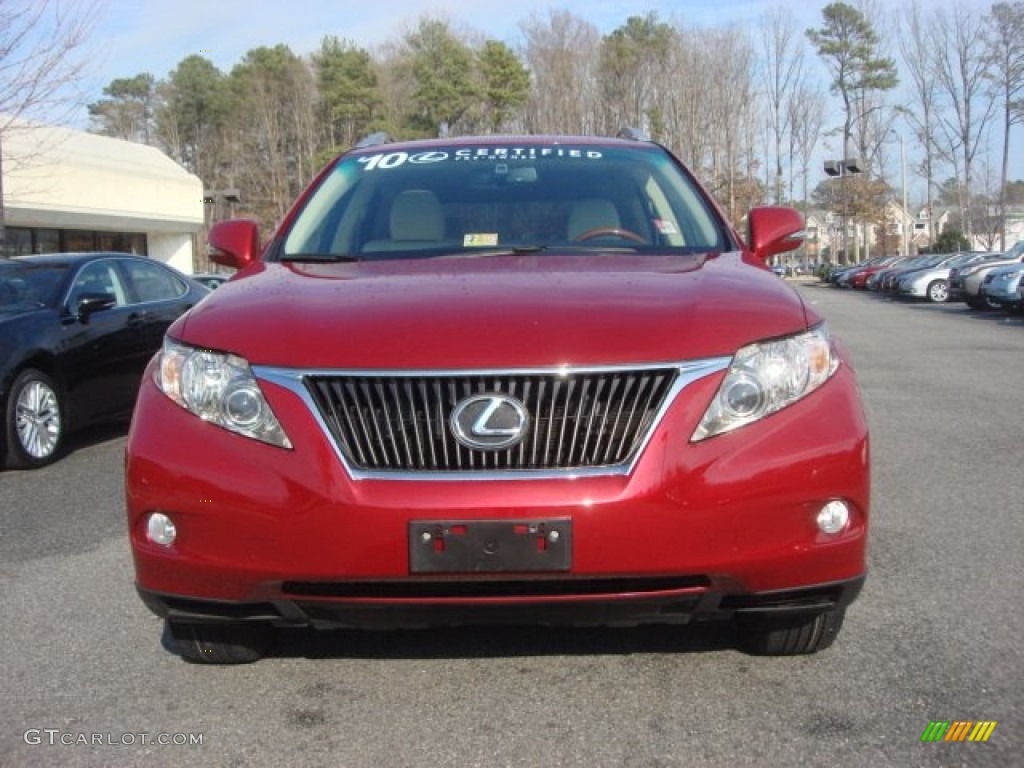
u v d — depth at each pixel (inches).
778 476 99.0
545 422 98.9
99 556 175.6
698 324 103.7
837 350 112.9
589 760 99.2
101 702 115.0
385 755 101.4
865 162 2810.0
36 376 258.7
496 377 98.8
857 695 111.4
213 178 2760.8
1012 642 125.6
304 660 125.3
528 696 113.9
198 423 104.0
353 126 2554.1
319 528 97.6
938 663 119.6
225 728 107.9
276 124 2719.0
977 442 260.4
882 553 164.2
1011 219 3270.2
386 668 122.3
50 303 275.9
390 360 99.7
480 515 96.0
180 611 105.1
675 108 2760.8
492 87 2448.3
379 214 149.8
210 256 155.6
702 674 118.1
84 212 1131.3
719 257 133.5
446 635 132.0
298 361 101.7
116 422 313.7
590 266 125.4
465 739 104.3
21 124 534.9
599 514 96.2
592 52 2743.6
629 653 124.8
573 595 98.1
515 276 119.0
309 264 135.2
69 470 255.8
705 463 98.1
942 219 3535.9
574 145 167.6
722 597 101.2
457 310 106.0
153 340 310.2
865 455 103.3
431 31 2642.7
